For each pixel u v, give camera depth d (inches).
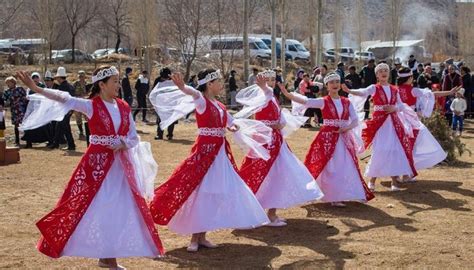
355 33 2085.4
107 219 225.1
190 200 259.3
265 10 1953.7
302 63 1664.6
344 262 248.4
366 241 278.1
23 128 234.7
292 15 1923.0
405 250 263.3
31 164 515.5
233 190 260.7
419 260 249.9
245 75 1141.1
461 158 513.7
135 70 1334.9
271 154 300.8
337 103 338.6
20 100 637.9
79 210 224.7
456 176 436.5
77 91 654.5
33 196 383.9
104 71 235.9
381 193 383.2
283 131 317.7
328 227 303.7
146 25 1300.4
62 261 252.2
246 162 303.6
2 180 438.9
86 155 232.8
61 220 223.1
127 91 838.5
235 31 1397.6
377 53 1985.7
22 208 349.7
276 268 242.5
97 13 1712.6
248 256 258.4
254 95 309.4
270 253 262.2
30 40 1592.0
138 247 225.8
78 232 223.8
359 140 350.3
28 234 294.4
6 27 1674.5
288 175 300.8
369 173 384.5
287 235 290.5
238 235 291.6
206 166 259.9
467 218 319.3
